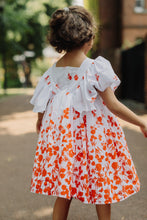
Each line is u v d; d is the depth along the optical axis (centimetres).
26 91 2625
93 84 188
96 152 189
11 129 732
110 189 189
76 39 189
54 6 2855
